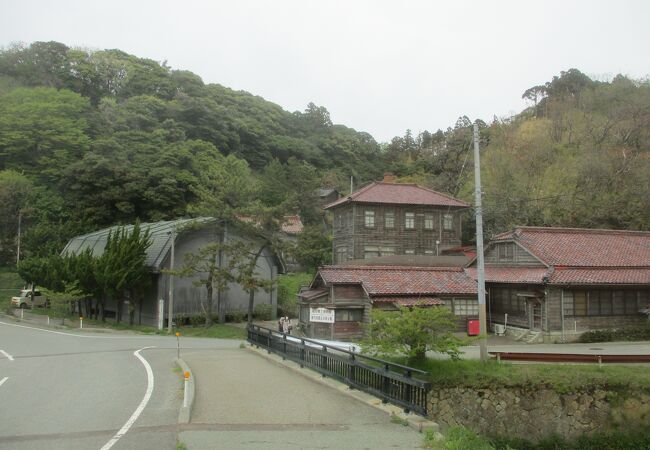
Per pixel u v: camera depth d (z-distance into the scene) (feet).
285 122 309.83
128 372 51.70
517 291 96.58
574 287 88.94
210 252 109.81
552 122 184.34
